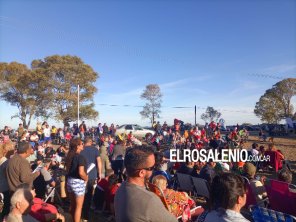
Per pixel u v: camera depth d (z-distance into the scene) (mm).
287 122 41500
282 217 4414
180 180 9070
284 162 13508
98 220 7289
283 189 5754
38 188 7285
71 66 52125
